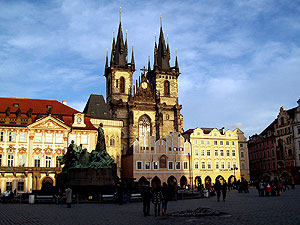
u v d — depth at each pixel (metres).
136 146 104.75
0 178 79.94
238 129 122.56
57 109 94.00
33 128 85.81
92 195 46.31
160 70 141.88
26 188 81.25
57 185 53.50
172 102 141.00
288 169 111.69
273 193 46.75
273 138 123.31
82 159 50.28
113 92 133.88
